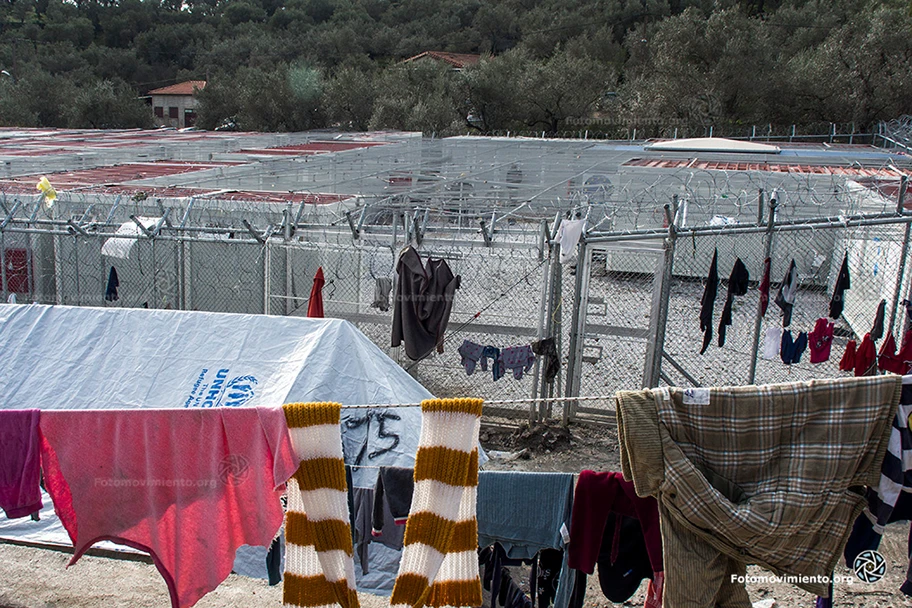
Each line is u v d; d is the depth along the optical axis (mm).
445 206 14641
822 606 3674
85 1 62844
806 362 12430
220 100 42594
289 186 16234
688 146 22531
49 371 7156
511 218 13836
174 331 7312
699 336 13727
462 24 66375
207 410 3830
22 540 6238
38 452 3879
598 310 15164
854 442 3320
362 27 62750
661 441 3375
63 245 12500
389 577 5996
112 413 3885
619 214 14906
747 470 3408
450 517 3676
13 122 40562
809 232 14641
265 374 6906
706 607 3406
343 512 3707
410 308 9016
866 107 32781
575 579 4254
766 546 3334
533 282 14461
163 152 21172
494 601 4551
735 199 15391
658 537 3795
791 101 34656
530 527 4168
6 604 5734
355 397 6699
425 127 36344
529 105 39906
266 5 74250
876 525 3369
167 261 11883
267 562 4984
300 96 39625
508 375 11273
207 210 12703
